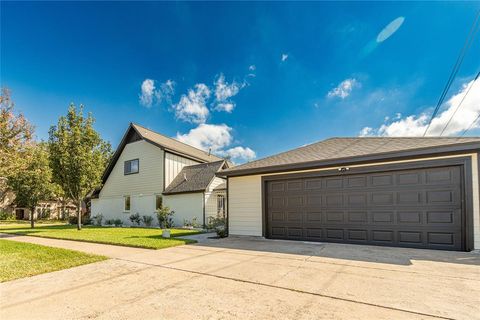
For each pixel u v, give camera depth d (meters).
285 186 8.95
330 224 8.06
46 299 3.55
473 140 6.12
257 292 3.66
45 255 6.44
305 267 4.96
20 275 4.68
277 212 9.05
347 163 7.69
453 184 6.44
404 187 7.02
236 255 6.18
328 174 8.11
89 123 14.11
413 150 6.64
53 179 13.85
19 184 15.51
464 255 5.82
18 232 12.45
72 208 28.25
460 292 3.57
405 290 3.65
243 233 9.63
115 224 18.14
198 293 3.66
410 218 6.89
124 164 18.84
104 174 19.53
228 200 10.09
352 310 3.04
